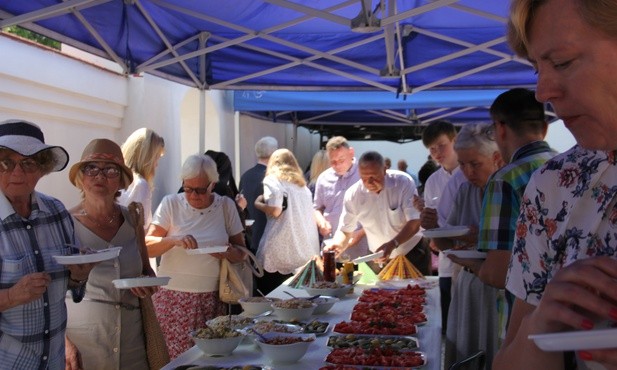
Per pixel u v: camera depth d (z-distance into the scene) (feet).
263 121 35.58
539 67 2.81
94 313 9.66
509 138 8.29
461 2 14.73
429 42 17.62
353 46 17.03
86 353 9.71
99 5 13.29
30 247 7.79
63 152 7.98
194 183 13.02
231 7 14.92
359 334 9.83
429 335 9.84
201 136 19.17
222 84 19.30
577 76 2.63
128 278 9.50
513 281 3.55
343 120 37.68
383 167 16.70
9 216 7.68
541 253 3.39
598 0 2.53
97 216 9.93
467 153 11.03
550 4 2.70
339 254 16.80
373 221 16.96
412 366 8.04
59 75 17.49
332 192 21.22
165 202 13.29
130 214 10.32
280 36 17.52
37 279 7.16
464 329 10.76
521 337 3.09
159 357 10.11
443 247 12.28
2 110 15.97
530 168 7.84
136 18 14.74
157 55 16.37
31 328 7.68
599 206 3.06
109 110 20.68
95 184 9.75
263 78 19.80
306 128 44.34
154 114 22.79
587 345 2.31
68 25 13.01
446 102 26.89
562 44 2.64
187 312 12.73
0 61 15.11
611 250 2.98
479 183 11.25
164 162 23.70
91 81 19.20
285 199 18.17
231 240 13.50
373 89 20.08
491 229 7.93
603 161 3.11
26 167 7.63
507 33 3.07
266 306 11.34
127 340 9.89
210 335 8.73
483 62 18.66
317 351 8.93
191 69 18.40
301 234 18.38
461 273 11.26
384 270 15.71
